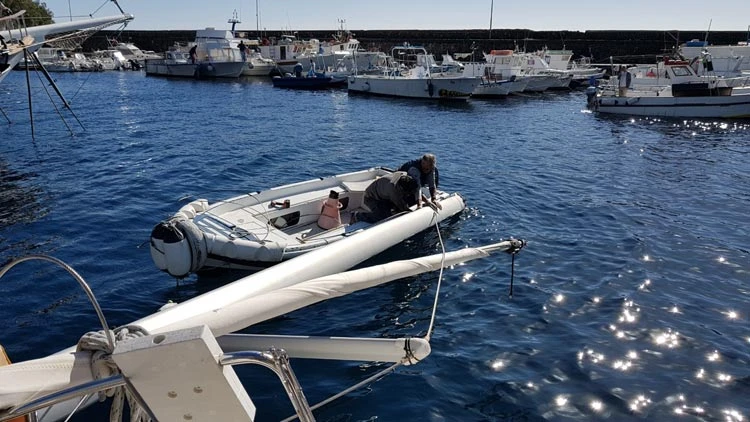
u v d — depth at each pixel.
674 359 6.25
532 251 9.41
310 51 50.25
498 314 7.23
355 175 11.23
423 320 7.13
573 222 11.10
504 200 12.59
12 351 6.24
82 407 5.04
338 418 5.25
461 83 33.59
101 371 2.62
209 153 17.86
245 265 8.13
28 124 23.48
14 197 12.41
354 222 9.80
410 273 4.75
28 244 9.48
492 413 5.36
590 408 5.43
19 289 7.73
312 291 3.85
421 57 41.19
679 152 18.88
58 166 15.62
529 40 55.53
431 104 33.28
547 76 40.47
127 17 24.77
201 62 49.97
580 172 15.67
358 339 3.18
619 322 7.03
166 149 18.42
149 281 8.08
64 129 22.31
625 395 5.61
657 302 7.57
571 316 7.18
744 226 10.94
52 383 2.48
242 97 36.19
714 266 8.86
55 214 11.16
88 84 44.22
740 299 7.73
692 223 11.09
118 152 17.81
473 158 17.61
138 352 2.04
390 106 32.16
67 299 7.48
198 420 2.32
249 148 18.89
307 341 3.18
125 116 26.59
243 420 2.31
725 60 33.69
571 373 5.95
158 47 72.00
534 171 15.74
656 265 8.86
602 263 8.91
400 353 3.14
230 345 3.17
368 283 4.27
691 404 5.50
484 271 8.56
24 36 20.08
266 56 54.44
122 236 9.97
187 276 8.10
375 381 5.79
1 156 16.92
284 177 14.96
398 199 9.70
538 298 7.66
